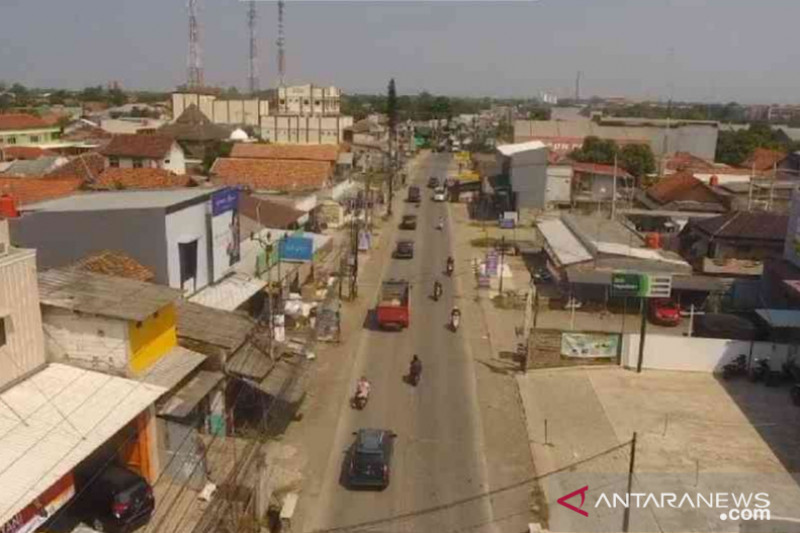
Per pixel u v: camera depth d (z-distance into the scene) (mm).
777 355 31969
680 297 42594
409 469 23828
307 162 67812
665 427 27219
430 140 155875
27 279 19359
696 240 49250
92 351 20781
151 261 26734
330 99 135500
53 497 16188
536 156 71312
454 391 30266
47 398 18812
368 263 52750
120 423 18344
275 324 32125
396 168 99500
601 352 33281
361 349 34938
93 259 25203
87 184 47812
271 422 26047
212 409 23938
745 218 46656
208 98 126750
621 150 88562
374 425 26922
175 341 23734
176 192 31547
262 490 20656
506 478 23469
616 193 68875
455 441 25859
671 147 105188
